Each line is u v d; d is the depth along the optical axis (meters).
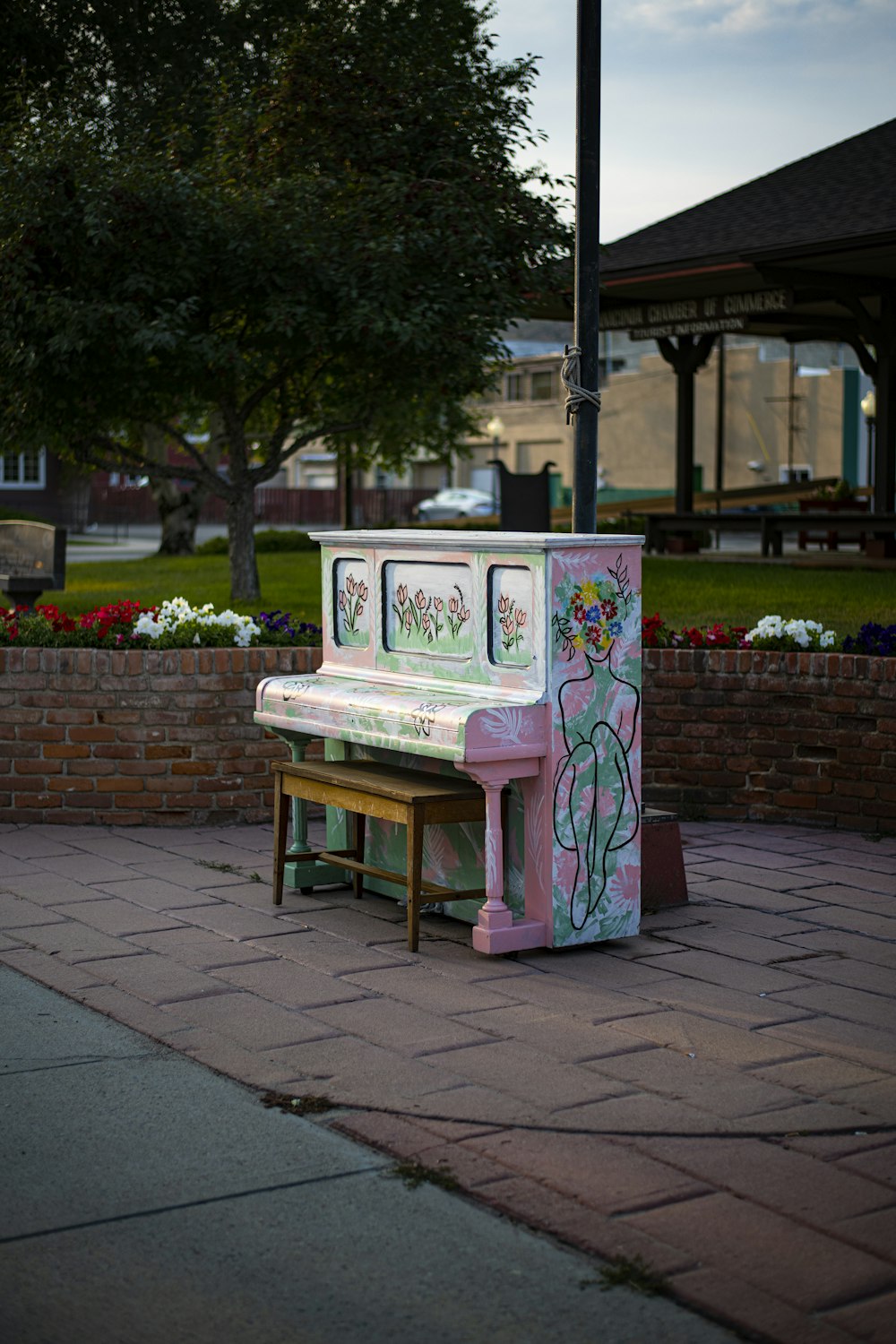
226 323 15.27
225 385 15.08
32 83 17.19
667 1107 4.43
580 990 5.60
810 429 47.28
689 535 23.41
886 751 8.33
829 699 8.48
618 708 6.12
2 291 13.91
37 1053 4.94
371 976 5.78
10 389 14.45
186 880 7.33
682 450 23.39
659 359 51.59
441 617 6.51
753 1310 3.29
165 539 29.58
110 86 18.45
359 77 15.41
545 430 57.69
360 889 7.02
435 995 5.53
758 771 8.73
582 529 6.89
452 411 19.16
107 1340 3.21
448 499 57.25
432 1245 3.62
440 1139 4.21
